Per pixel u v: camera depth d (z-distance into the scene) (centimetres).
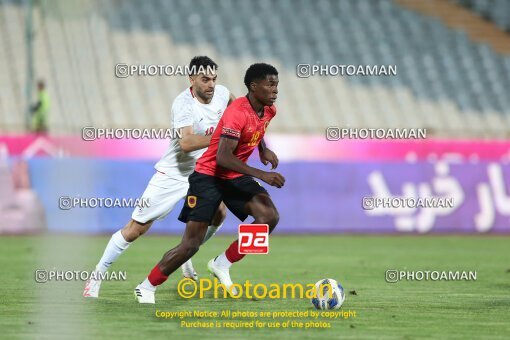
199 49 8656
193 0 9112
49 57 7944
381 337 2241
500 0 10306
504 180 6581
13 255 4459
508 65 9525
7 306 2712
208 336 2234
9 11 8225
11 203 5634
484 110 9006
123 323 2414
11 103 7669
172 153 2911
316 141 7019
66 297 2912
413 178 6419
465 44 9594
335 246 5319
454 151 7238
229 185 2708
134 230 2894
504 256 4828
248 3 9306
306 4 9488
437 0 10056
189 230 2691
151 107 7975
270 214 2705
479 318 2566
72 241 5222
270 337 2230
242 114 2602
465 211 6488
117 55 8194
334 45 9119
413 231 6406
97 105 7806
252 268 4047
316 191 6272
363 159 7069
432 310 2731
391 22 9594
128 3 8712
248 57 8750
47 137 5950
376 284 3466
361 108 8619
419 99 8888
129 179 5728
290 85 8619
